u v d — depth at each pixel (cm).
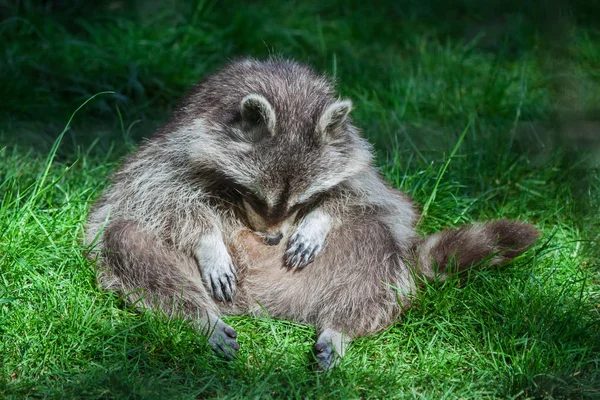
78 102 1143
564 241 844
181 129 776
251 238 749
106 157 984
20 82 1132
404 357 664
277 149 712
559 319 693
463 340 685
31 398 576
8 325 646
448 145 1020
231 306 731
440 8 1563
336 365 628
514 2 1478
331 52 1338
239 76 790
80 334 649
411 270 740
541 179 972
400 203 813
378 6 1544
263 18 1388
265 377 610
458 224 880
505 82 1241
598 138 997
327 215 764
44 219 772
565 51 1198
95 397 577
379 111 1146
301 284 730
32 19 1298
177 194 757
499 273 766
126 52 1246
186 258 744
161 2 1423
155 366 625
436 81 1244
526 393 611
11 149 1012
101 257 728
